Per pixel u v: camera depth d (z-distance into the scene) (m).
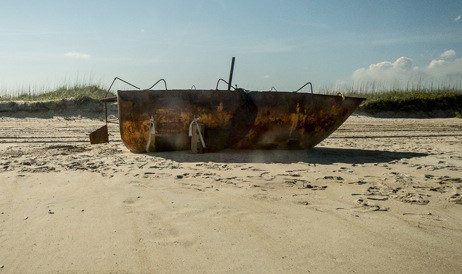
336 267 2.23
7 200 3.51
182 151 6.82
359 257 2.37
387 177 4.88
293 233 2.77
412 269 2.22
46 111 17.05
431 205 3.56
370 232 2.81
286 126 6.86
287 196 3.81
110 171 4.91
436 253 2.45
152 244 2.52
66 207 3.31
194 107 6.55
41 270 2.16
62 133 10.51
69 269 2.17
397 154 7.22
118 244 2.51
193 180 4.46
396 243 2.61
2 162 5.43
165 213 3.18
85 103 17.88
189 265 2.23
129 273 2.13
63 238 2.61
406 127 15.06
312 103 6.89
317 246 2.54
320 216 3.18
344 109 7.19
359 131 12.80
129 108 6.45
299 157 6.50
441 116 23.11
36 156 6.15
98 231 2.74
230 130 6.65
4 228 2.79
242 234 2.73
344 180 4.64
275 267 2.22
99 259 2.29
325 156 6.72
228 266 2.22
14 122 14.43
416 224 3.01
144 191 3.88
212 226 2.88
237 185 4.25
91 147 7.52
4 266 2.20
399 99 23.48
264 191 4.00
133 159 5.96
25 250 2.42
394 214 3.27
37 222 2.92
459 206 3.55
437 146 8.66
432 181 4.66
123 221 2.96
